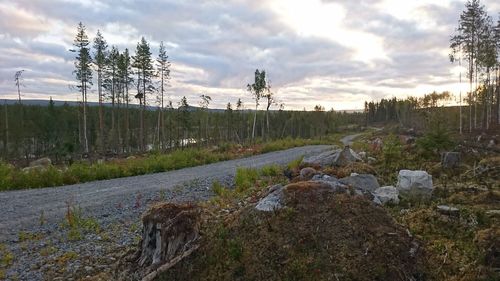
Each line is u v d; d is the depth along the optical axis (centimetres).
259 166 2253
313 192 653
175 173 2073
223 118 7081
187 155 2597
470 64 4822
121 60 5181
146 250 645
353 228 582
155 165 2231
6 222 1092
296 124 8838
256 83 5894
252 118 7738
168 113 6078
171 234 611
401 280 522
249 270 535
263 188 1345
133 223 1061
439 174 1350
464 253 625
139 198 1373
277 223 594
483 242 639
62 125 6556
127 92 5534
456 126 5341
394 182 1238
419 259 568
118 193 1490
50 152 5534
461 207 886
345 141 6094
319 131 8712
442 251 636
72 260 791
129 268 653
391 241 571
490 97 5525
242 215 641
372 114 13750
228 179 1764
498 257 591
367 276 511
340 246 553
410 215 845
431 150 1609
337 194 660
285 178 1540
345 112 14750
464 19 4750
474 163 1438
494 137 3481
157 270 573
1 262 795
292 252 546
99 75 4631
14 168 1958
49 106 7038
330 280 504
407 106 9888
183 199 1341
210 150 3366
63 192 1534
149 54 5050
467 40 4753
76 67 4369
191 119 5628
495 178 1225
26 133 5981
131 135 6475
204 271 557
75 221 1059
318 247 553
